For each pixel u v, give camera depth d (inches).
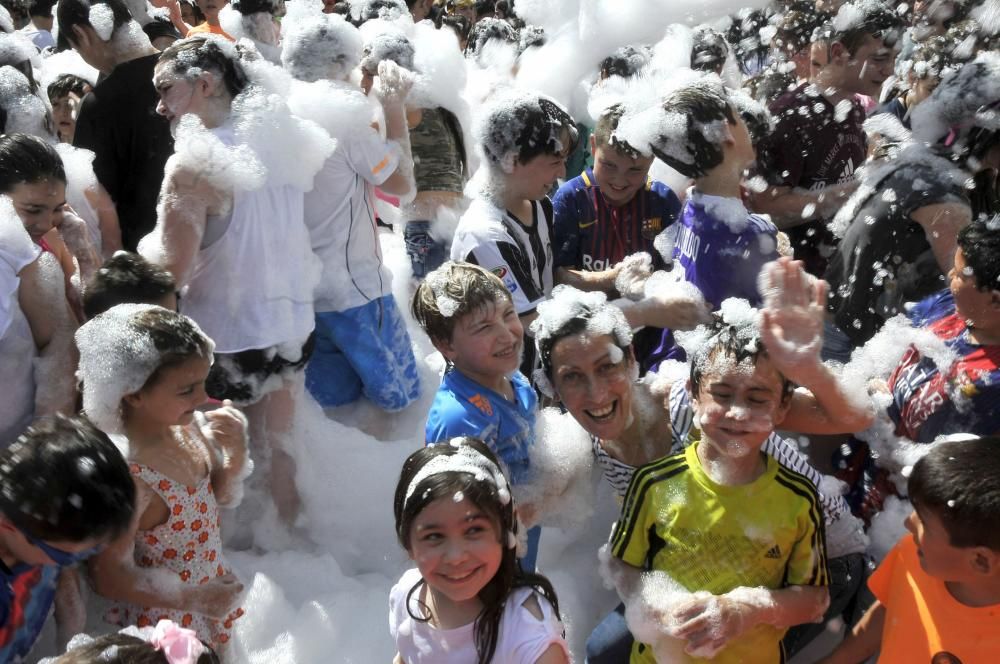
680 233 122.4
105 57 145.5
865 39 144.8
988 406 96.7
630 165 129.2
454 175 176.9
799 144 145.6
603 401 98.4
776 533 87.3
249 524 133.3
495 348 99.9
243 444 109.2
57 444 79.5
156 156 140.6
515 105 118.1
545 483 108.2
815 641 101.6
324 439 144.3
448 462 79.1
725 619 85.0
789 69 162.4
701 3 184.1
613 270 132.6
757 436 85.6
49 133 155.5
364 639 115.2
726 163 114.2
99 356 94.2
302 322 130.6
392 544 133.1
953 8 175.5
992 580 73.4
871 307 121.0
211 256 122.7
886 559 85.1
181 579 99.9
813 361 84.8
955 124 120.3
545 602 82.1
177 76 118.0
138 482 95.1
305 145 126.8
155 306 98.6
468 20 262.8
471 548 76.5
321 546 133.0
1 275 99.7
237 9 183.0
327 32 139.6
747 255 113.8
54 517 77.2
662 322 117.6
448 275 101.4
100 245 139.6
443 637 81.1
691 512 89.1
